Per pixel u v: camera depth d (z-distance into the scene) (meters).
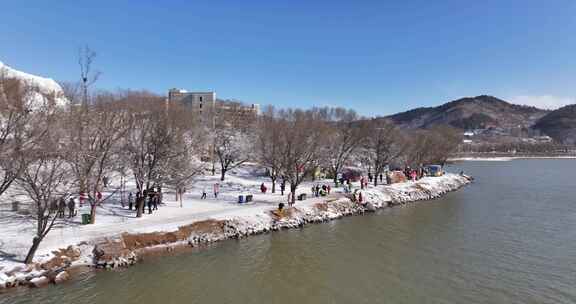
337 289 24.77
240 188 56.66
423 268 28.53
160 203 42.91
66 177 26.80
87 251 27.25
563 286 25.19
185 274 26.70
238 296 23.55
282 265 28.92
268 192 54.38
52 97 34.25
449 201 59.56
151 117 40.38
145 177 37.66
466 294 24.08
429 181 73.50
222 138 68.00
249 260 29.89
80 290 23.41
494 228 40.62
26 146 24.97
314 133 58.41
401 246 33.97
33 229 29.44
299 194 52.91
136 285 24.58
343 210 47.72
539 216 46.81
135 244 29.78
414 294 24.08
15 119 25.45
